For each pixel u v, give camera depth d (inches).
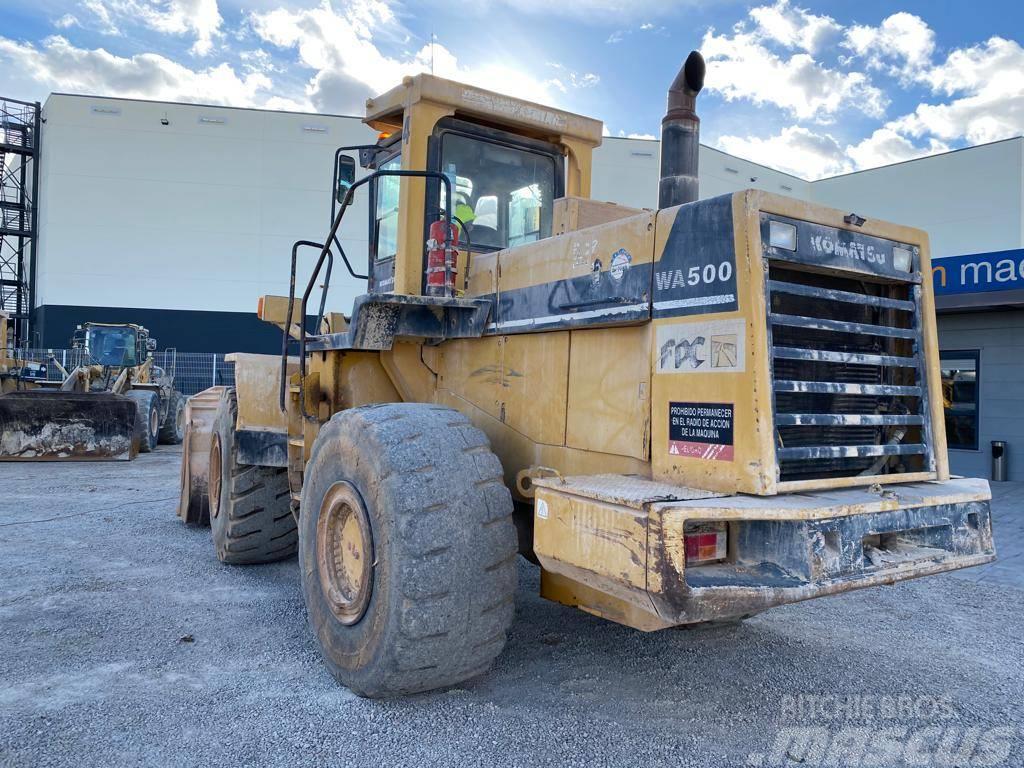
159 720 123.0
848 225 123.3
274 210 1261.1
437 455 125.3
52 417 499.2
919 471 133.1
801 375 119.3
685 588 98.3
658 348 120.6
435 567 118.6
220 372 1133.7
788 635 175.2
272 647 158.2
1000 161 1235.9
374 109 176.6
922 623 189.9
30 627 168.1
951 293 434.3
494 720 124.6
